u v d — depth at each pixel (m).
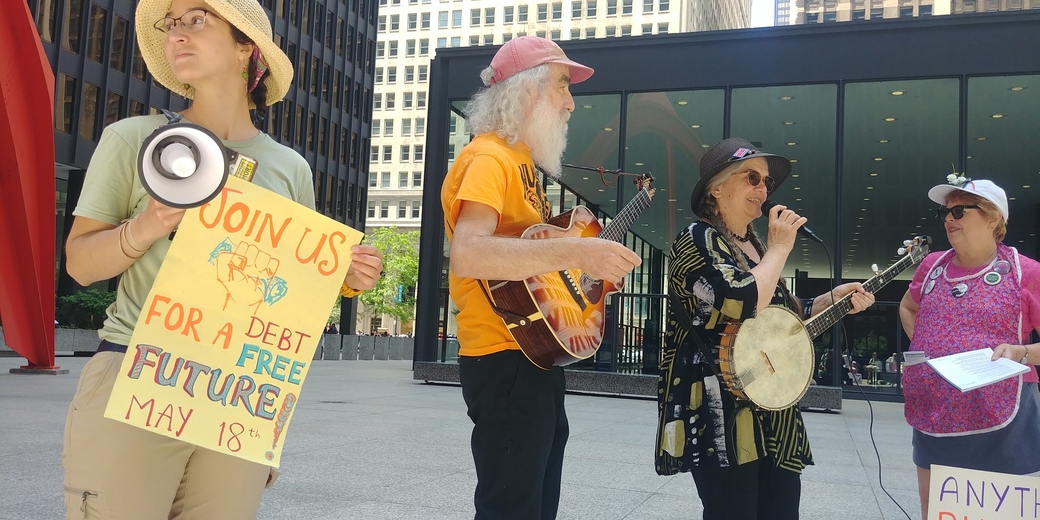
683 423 2.34
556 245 1.86
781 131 14.62
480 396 2.13
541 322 2.04
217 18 1.77
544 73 2.22
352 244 1.77
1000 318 2.80
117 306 1.71
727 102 14.70
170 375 1.60
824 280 14.68
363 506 3.96
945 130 14.10
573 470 5.39
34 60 6.43
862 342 14.51
